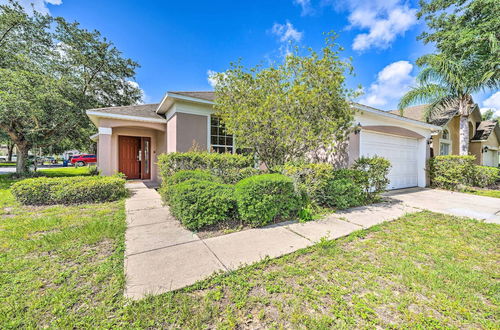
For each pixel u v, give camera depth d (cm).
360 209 561
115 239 340
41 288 220
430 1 970
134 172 1101
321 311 195
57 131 1211
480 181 1050
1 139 1412
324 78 544
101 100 1557
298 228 407
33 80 934
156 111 992
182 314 189
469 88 990
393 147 905
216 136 872
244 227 407
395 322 184
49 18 1239
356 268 266
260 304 204
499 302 209
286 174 523
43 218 431
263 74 567
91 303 200
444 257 297
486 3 821
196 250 310
